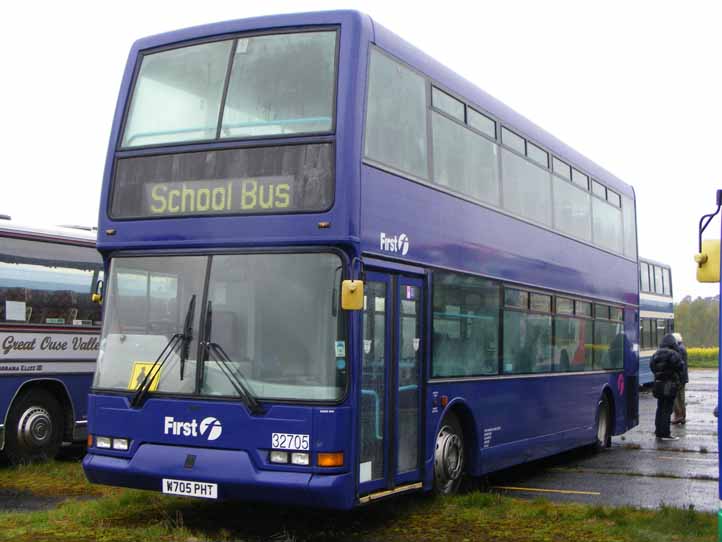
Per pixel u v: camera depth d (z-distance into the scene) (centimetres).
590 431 1644
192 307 895
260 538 897
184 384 882
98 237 958
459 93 1156
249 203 890
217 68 946
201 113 938
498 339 1238
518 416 1306
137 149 957
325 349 846
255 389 857
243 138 906
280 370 854
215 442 859
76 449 1666
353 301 831
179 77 962
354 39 903
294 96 902
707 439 2023
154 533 866
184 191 922
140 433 893
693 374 5916
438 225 1062
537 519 989
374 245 904
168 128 950
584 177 1661
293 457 834
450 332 1091
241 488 842
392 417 947
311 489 821
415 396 1008
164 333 904
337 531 934
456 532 930
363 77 902
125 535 863
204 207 909
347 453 840
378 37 950
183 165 927
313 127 884
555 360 1468
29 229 1366
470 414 1150
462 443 1149
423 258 1018
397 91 986
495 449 1221
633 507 1065
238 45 944
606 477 1420
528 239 1362
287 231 871
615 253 1822
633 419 1909
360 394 859
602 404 1742
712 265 768
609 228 1795
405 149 991
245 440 848
